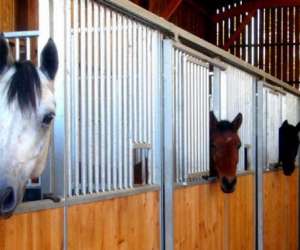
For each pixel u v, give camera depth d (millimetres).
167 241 4109
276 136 7883
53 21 2941
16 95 2262
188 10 12992
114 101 3412
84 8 3135
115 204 3393
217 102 5402
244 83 6289
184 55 4473
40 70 2480
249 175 6410
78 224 3016
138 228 3715
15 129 2254
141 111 3789
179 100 4395
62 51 2928
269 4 14570
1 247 2465
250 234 6434
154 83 3988
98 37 3258
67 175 2947
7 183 2229
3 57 2305
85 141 3127
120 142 3482
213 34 15016
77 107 3037
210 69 5523
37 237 2691
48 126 2391
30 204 2643
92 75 3195
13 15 6371
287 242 8469
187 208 4508
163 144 4141
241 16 14852
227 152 5008
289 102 8875
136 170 3951
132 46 3656
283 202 8188
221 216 5352
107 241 3303
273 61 14703
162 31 4121
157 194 4035
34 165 2365
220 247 5320
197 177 4742
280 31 14680
